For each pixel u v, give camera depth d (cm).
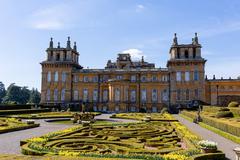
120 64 10262
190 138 2333
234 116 4166
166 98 8981
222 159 1689
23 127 3341
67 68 9456
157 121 4447
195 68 8812
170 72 8931
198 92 8731
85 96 9394
